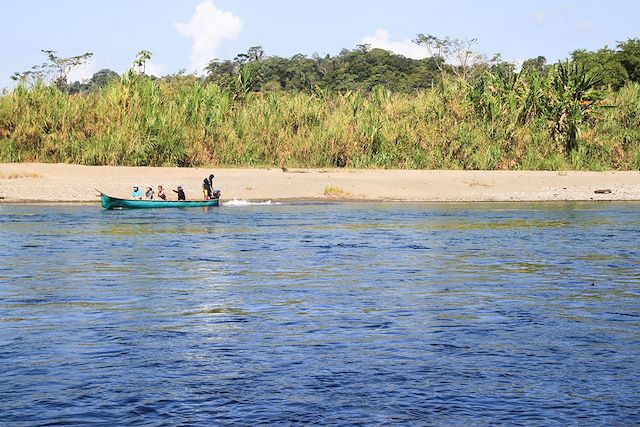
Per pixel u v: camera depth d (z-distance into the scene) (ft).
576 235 83.61
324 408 27.20
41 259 63.57
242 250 70.23
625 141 183.42
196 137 162.40
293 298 47.42
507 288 51.31
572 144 180.45
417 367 32.09
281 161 163.63
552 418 26.37
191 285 51.96
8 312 42.73
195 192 131.03
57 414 26.55
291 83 492.13
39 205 116.16
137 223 94.32
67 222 94.32
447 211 113.29
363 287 51.47
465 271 58.65
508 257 66.54
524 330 38.78
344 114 180.24
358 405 27.50
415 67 512.22
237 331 38.45
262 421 26.00
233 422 25.91
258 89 483.51
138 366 32.12
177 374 31.01
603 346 35.58
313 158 166.20
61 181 133.90
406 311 43.47
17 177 135.23
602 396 28.50
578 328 39.27
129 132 155.63
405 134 172.35
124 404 27.55
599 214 109.91
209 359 33.24
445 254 68.44
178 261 63.10
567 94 180.45
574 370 31.71
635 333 38.19
